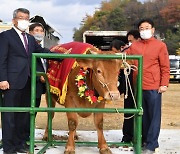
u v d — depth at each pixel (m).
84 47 6.45
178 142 7.26
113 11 81.31
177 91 21.89
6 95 5.90
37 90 6.66
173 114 13.11
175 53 58.56
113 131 8.38
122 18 79.62
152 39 6.36
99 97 5.67
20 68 5.91
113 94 5.24
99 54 5.23
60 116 12.12
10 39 5.89
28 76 6.05
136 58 5.26
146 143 6.31
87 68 5.79
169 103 16.11
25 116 6.31
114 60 5.41
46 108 5.21
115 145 6.76
